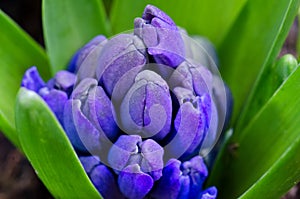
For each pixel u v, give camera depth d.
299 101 0.26
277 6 0.28
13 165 0.32
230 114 0.27
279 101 0.26
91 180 0.25
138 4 0.28
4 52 0.28
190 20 0.29
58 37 0.28
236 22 0.29
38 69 0.29
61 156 0.24
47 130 0.24
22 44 0.28
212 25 0.29
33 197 0.31
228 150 0.27
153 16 0.24
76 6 0.28
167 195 0.25
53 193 0.26
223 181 0.28
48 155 0.24
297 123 0.26
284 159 0.24
